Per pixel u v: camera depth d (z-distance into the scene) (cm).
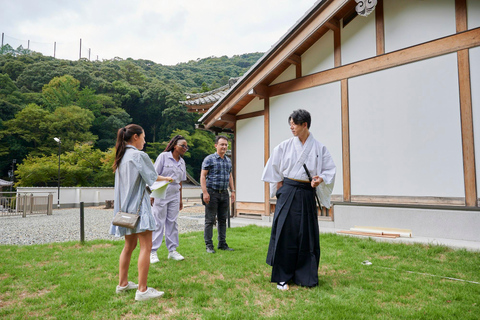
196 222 870
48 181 2705
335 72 625
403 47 542
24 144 3475
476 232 450
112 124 4138
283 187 304
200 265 359
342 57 619
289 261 290
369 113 574
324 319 214
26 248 479
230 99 748
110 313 229
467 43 476
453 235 470
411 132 523
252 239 518
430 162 500
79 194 2008
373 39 580
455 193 474
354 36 605
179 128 4331
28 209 1369
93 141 3506
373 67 574
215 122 804
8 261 388
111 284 294
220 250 438
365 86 583
